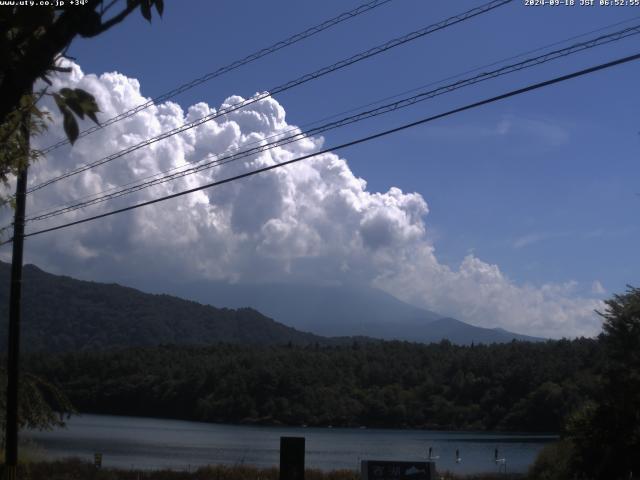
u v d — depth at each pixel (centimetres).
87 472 3569
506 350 14038
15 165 1057
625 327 3219
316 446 9094
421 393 14000
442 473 4469
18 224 2297
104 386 14975
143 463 5550
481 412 12756
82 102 498
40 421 2883
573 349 12388
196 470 4303
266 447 8138
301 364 15050
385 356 15850
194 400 14450
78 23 501
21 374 2892
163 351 16838
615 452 3144
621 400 3164
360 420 13775
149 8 525
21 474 3048
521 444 9725
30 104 761
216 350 17338
